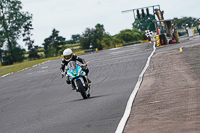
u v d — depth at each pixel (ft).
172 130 73.05
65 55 136.87
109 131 80.02
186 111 86.79
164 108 94.38
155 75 172.35
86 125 89.45
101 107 111.75
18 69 461.37
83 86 136.77
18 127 102.32
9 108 153.48
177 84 132.05
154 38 565.94
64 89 193.57
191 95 106.01
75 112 110.93
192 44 321.73
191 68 170.50
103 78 210.79
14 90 236.02
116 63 286.46
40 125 99.50
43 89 212.43
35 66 469.16
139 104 106.22
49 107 132.87
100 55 451.12
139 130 77.10
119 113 97.66
